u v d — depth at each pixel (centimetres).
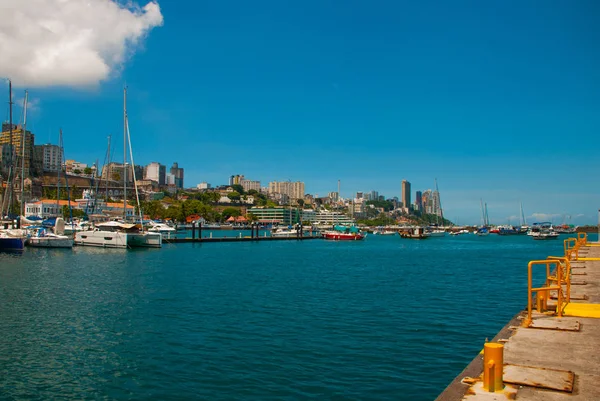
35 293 3441
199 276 4656
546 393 786
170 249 9000
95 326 2433
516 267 6181
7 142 14400
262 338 2219
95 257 6538
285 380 1664
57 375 1714
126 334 2273
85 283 3991
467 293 3681
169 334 2280
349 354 1970
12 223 9075
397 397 1516
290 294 3547
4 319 2578
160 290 3659
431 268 5981
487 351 810
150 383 1636
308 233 19450
